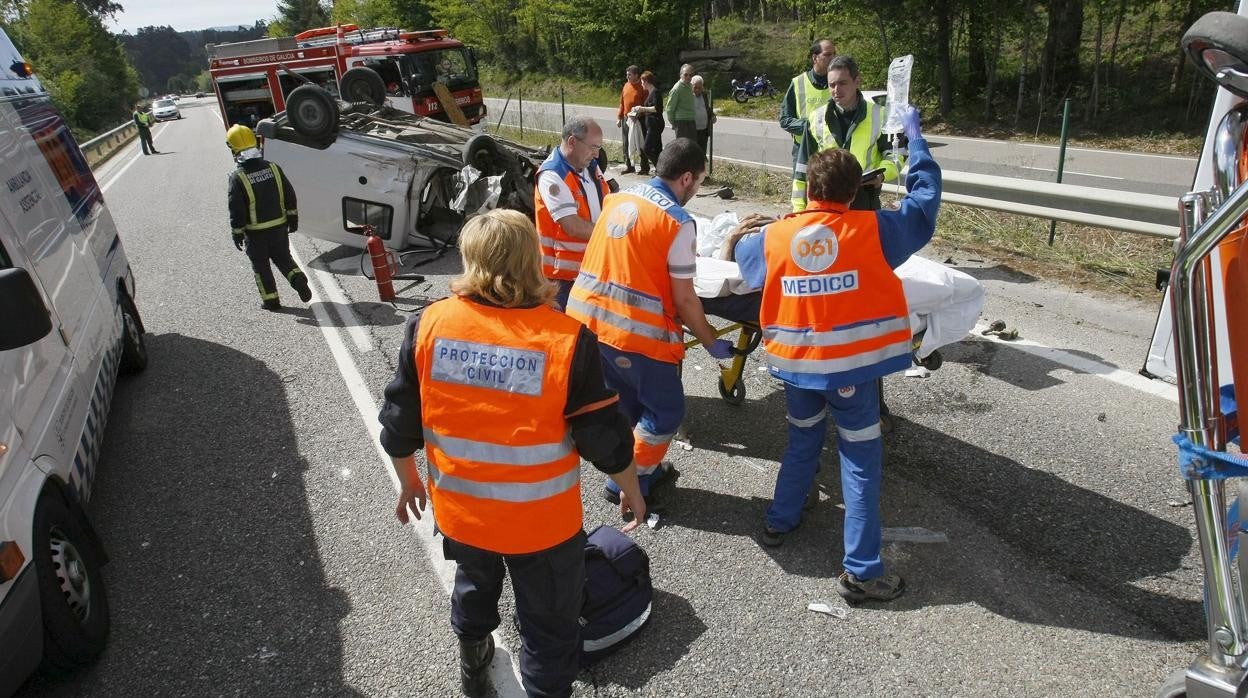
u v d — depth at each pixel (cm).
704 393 505
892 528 357
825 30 2386
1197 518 205
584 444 227
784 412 476
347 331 655
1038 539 344
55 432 333
